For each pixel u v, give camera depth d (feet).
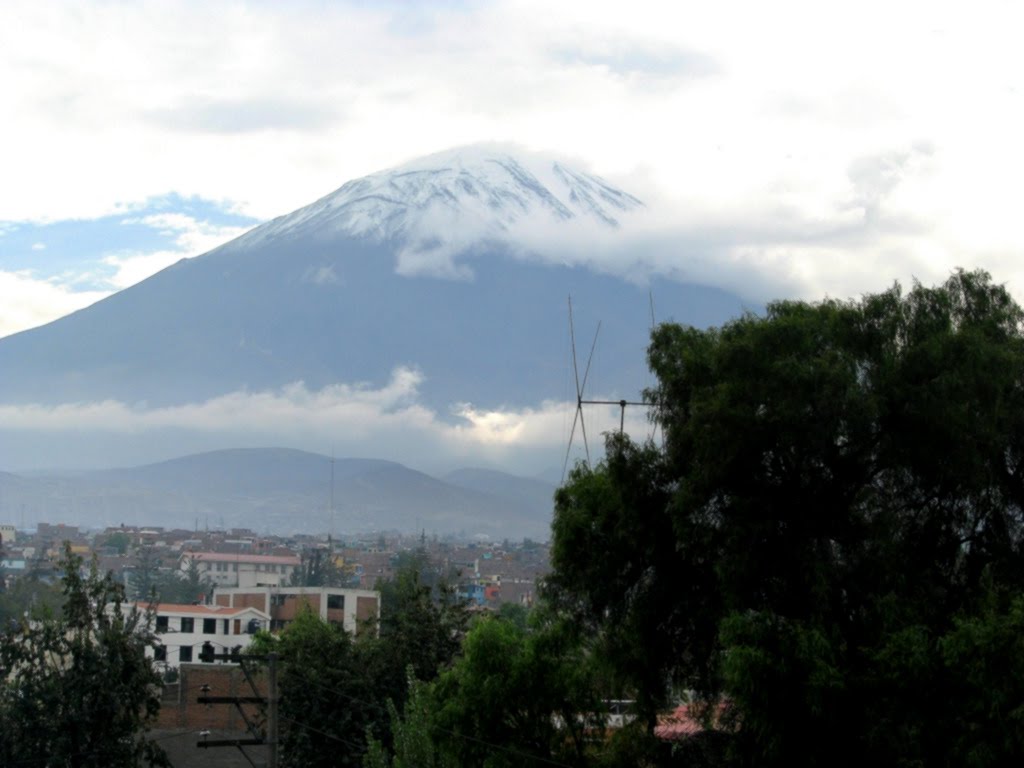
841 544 116.37
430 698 137.49
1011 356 115.03
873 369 116.57
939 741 102.22
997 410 113.80
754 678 105.81
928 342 114.52
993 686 98.63
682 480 117.91
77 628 177.06
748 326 121.08
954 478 114.62
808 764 107.24
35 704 170.91
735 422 113.50
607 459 125.08
